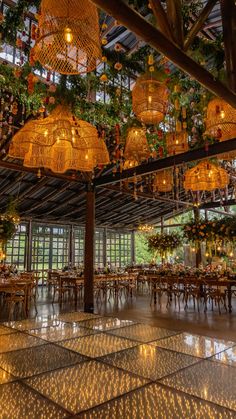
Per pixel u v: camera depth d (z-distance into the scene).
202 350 1.72
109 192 11.45
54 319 2.45
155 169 6.55
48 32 2.29
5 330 2.11
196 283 7.69
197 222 8.56
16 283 6.82
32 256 12.56
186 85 4.81
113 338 1.94
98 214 13.41
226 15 2.90
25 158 4.71
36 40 2.26
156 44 2.08
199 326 5.73
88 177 7.77
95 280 8.73
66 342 1.86
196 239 8.34
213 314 6.87
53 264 13.21
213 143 5.56
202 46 3.83
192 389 1.25
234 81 2.82
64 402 1.15
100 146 4.89
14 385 1.28
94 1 1.74
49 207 11.88
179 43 2.22
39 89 4.42
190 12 3.61
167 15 2.26
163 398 1.18
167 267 10.18
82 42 2.41
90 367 1.48
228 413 1.07
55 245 13.40
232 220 8.02
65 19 2.20
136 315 6.78
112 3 1.77
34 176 9.34
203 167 6.53
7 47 4.87
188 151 5.96
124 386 1.28
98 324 2.29
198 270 8.51
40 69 3.90
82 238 14.51
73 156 4.96
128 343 1.84
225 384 1.30
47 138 4.48
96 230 15.05
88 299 7.27
